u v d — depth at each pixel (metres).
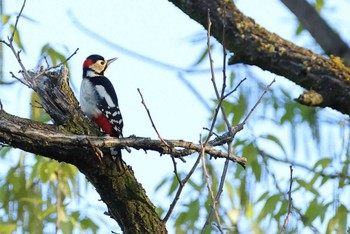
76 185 13.05
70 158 9.34
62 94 9.71
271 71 10.62
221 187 8.57
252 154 12.69
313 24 10.71
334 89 10.23
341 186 11.34
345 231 11.03
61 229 12.51
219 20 10.75
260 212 11.82
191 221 12.36
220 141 9.46
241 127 8.95
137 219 9.71
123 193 9.66
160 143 9.27
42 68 10.04
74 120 9.68
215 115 8.58
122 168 9.59
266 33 10.69
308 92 10.19
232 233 12.32
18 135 8.99
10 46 9.31
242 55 10.67
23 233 12.76
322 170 11.57
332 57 10.46
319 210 11.12
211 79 8.69
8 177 13.12
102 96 12.02
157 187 12.81
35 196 13.09
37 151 9.17
